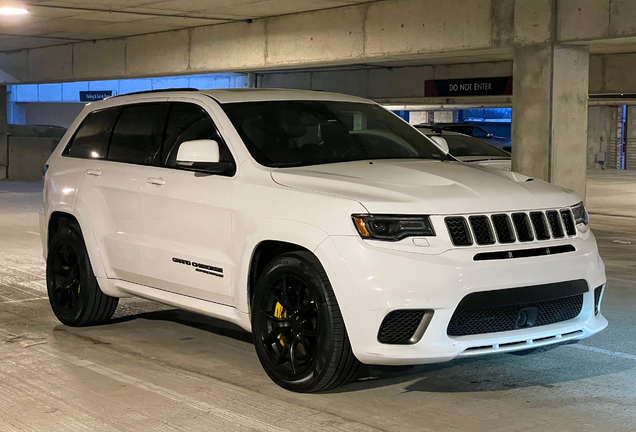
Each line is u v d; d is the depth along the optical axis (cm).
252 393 493
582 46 1325
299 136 570
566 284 482
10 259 1056
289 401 477
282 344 504
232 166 548
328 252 459
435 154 620
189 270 563
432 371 539
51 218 703
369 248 448
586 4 1246
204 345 617
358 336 451
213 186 549
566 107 1317
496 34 1361
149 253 596
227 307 545
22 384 516
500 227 469
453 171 530
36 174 2786
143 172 610
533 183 527
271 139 560
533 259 468
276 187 508
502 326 468
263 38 1783
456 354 447
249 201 517
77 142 703
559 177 1320
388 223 451
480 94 2553
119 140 655
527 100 1331
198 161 530
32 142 2775
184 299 580
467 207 463
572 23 1266
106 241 639
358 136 597
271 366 502
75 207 662
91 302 660
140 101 652
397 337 453
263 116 579
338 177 499
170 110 620
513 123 1357
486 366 551
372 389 500
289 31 1722
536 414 454
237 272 522
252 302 526
